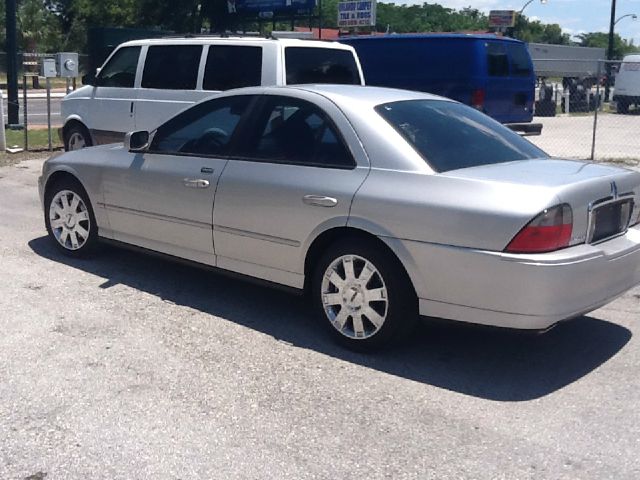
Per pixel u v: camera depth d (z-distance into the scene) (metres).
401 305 4.70
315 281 5.10
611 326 5.54
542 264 4.18
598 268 4.41
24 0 50.97
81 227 6.79
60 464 3.57
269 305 5.84
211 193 5.53
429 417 4.07
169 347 4.97
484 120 5.63
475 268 4.33
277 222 5.17
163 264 6.85
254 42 9.09
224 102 5.74
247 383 4.46
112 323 5.38
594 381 4.57
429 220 4.46
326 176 4.95
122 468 3.55
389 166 4.76
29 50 49.97
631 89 31.14
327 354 4.91
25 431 3.87
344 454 3.69
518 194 4.30
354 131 4.95
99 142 10.95
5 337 5.07
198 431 3.89
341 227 4.87
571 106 33.06
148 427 3.92
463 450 3.73
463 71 13.35
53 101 30.02
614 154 15.63
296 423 3.99
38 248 7.27
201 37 9.75
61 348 4.91
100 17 54.47
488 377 4.60
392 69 14.23
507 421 4.04
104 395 4.27
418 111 5.25
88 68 32.34
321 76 9.36
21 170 12.07
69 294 5.97
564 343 5.18
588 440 3.84
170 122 6.03
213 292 6.12
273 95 5.47
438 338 5.21
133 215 6.20
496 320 4.37
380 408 4.17
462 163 4.81
